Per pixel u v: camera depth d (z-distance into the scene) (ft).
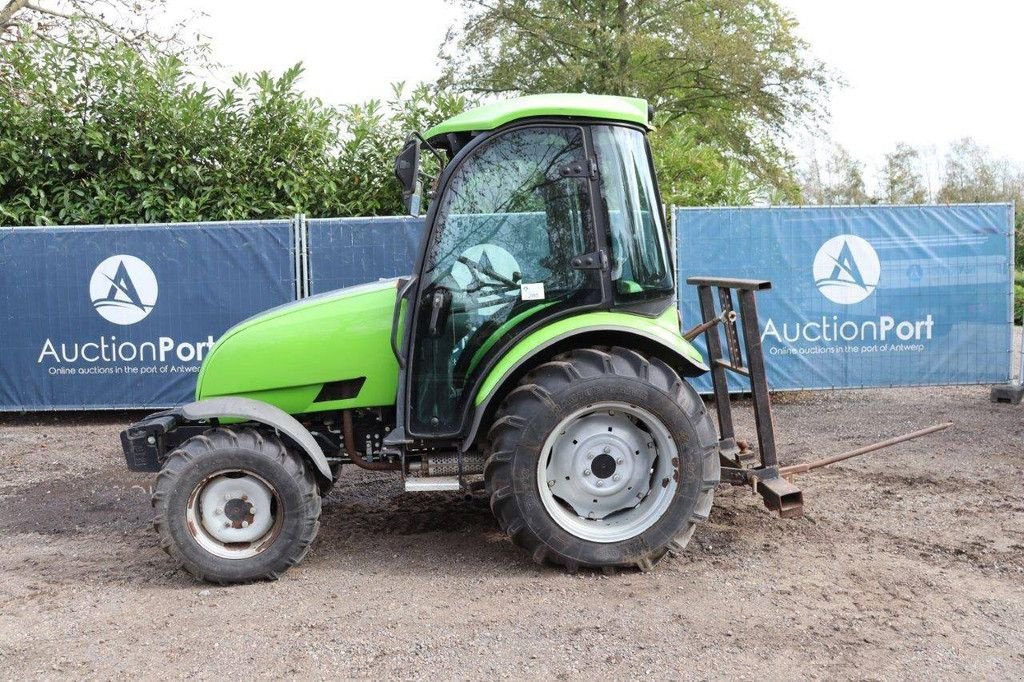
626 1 70.90
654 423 13.48
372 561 14.67
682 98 74.54
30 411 29.40
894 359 28.45
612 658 10.77
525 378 13.62
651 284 14.06
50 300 27.63
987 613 11.95
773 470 14.61
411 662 10.80
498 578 13.67
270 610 12.57
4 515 18.13
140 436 14.07
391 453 14.53
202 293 27.66
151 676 10.59
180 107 32.22
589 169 13.60
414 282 13.83
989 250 28.14
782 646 11.03
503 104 14.29
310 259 27.63
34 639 11.76
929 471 19.71
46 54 33.12
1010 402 28.14
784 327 28.22
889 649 10.91
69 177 32.53
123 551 15.64
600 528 13.67
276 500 13.73
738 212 27.86
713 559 14.24
